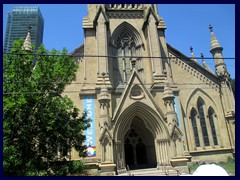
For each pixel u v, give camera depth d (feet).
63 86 69.21
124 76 114.11
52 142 64.49
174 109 95.81
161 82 106.42
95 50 113.80
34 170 58.80
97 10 115.65
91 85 105.50
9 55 63.21
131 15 124.57
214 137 111.34
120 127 94.17
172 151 89.40
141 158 111.96
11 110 55.52
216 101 115.75
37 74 66.08
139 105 97.50
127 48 120.98
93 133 96.27
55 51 70.38
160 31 124.06
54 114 64.08
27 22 488.02
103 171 82.94
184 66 118.52
